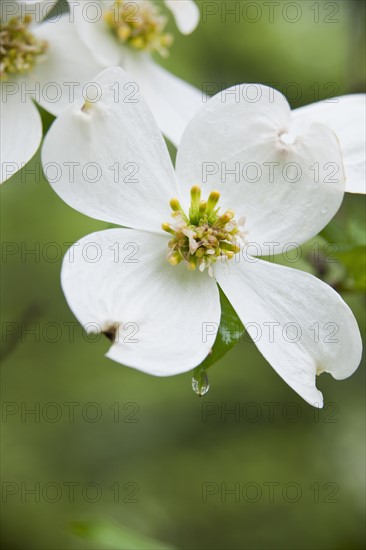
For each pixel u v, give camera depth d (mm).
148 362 364
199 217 385
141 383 984
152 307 374
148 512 958
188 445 991
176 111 443
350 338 373
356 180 395
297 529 973
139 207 380
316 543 968
